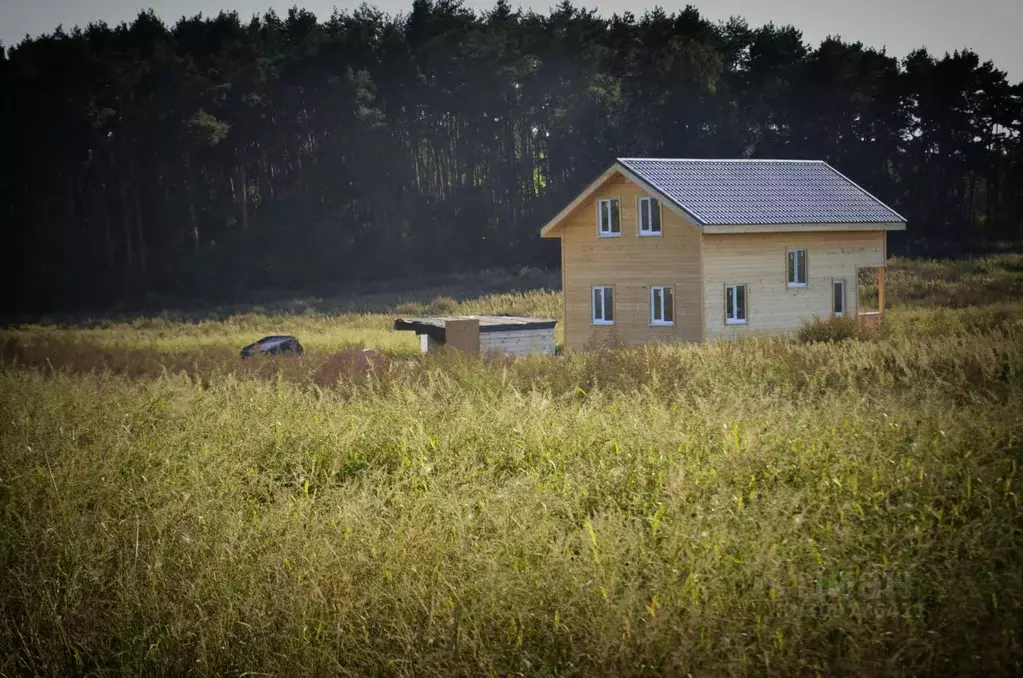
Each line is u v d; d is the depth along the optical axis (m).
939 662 10.12
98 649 11.77
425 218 164.38
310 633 11.16
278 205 161.88
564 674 10.34
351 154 164.00
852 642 10.33
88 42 166.25
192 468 17.75
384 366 38.53
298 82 166.50
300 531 13.24
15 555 13.84
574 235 67.94
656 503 15.19
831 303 67.06
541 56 173.88
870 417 20.45
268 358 46.06
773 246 64.31
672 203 61.50
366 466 19.67
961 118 159.50
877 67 166.62
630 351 37.84
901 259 130.75
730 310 62.78
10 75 155.12
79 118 154.50
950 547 12.55
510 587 11.37
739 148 159.38
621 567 11.72
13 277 147.00
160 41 165.62
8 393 28.45
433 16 182.62
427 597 11.50
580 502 15.53
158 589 12.42
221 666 11.18
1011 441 18.03
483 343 58.16
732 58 180.38
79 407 25.00
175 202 155.50
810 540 12.55
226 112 161.88
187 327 104.06
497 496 14.20
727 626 10.45
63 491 16.42
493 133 173.50
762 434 19.08
